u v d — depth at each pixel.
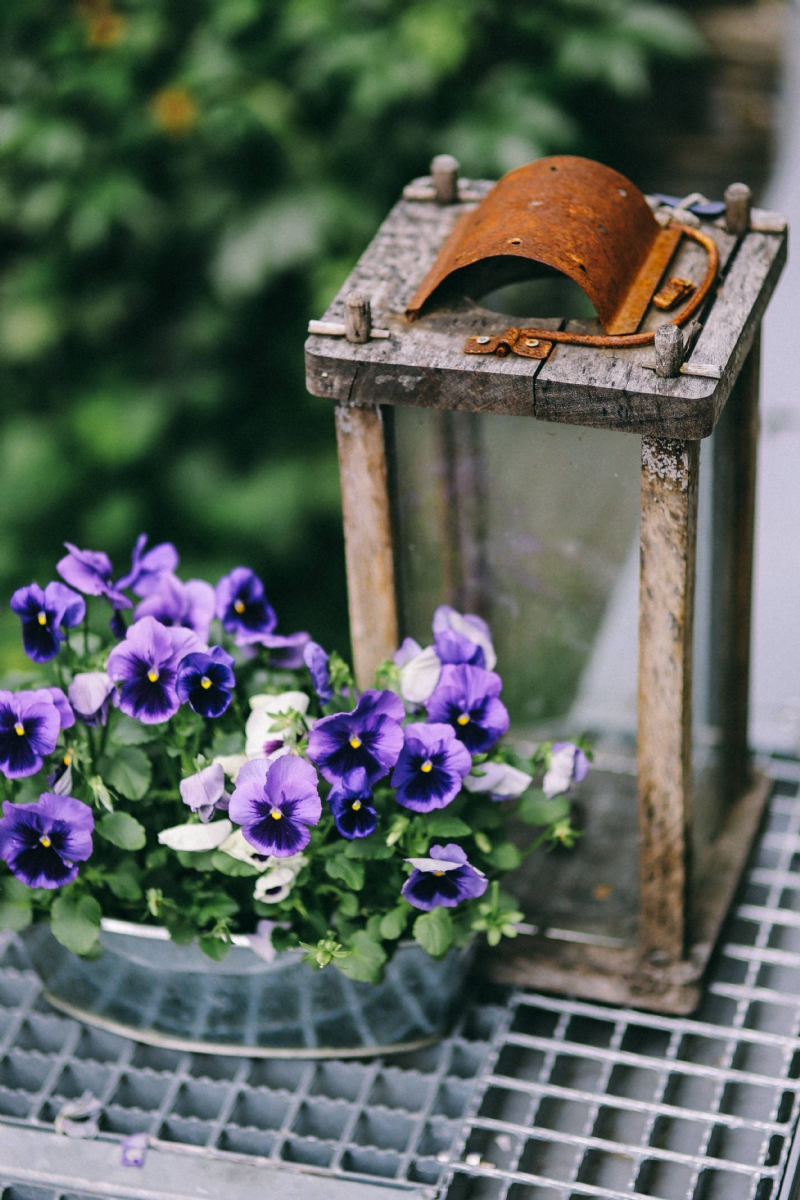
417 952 1.71
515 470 1.78
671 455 1.64
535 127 3.12
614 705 1.96
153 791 1.74
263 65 3.11
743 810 1.92
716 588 1.83
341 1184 1.69
